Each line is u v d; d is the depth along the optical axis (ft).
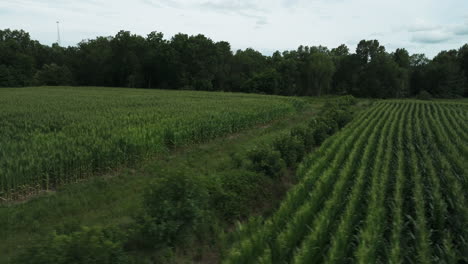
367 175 42.52
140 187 40.40
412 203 33.71
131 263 22.08
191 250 26.58
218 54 319.06
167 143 60.39
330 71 314.96
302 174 42.75
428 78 317.63
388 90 311.06
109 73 322.14
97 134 56.08
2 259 24.11
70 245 17.87
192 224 26.25
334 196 32.14
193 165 51.01
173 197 25.98
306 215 28.19
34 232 28.55
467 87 312.91
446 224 29.91
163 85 318.24
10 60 302.66
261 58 399.65
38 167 38.29
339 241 23.53
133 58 308.40
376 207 29.73
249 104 123.34
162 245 24.57
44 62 375.04
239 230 26.16
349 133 72.33
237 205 32.53
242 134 80.89
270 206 36.73
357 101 230.89
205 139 69.46
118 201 35.96
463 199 32.01
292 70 326.44
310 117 126.41
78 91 228.22
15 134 59.36
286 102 141.18
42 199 35.65
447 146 58.34
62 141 49.11
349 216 27.63
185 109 100.83
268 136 78.64
